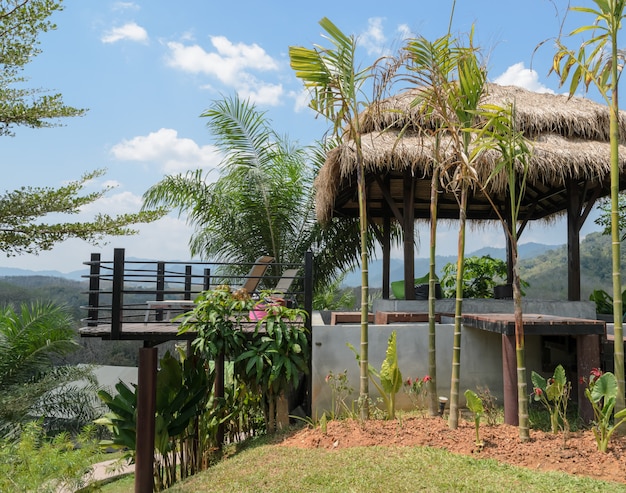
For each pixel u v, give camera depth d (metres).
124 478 7.25
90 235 13.83
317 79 5.51
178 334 6.34
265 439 6.09
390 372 5.84
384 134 8.05
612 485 3.92
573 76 5.35
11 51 12.95
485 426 5.43
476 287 13.23
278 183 12.27
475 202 11.12
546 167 7.14
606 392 4.75
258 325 6.52
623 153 7.67
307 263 6.78
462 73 5.12
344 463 4.62
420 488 3.97
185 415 6.32
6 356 12.30
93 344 20.42
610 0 4.71
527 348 7.04
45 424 12.30
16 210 13.16
